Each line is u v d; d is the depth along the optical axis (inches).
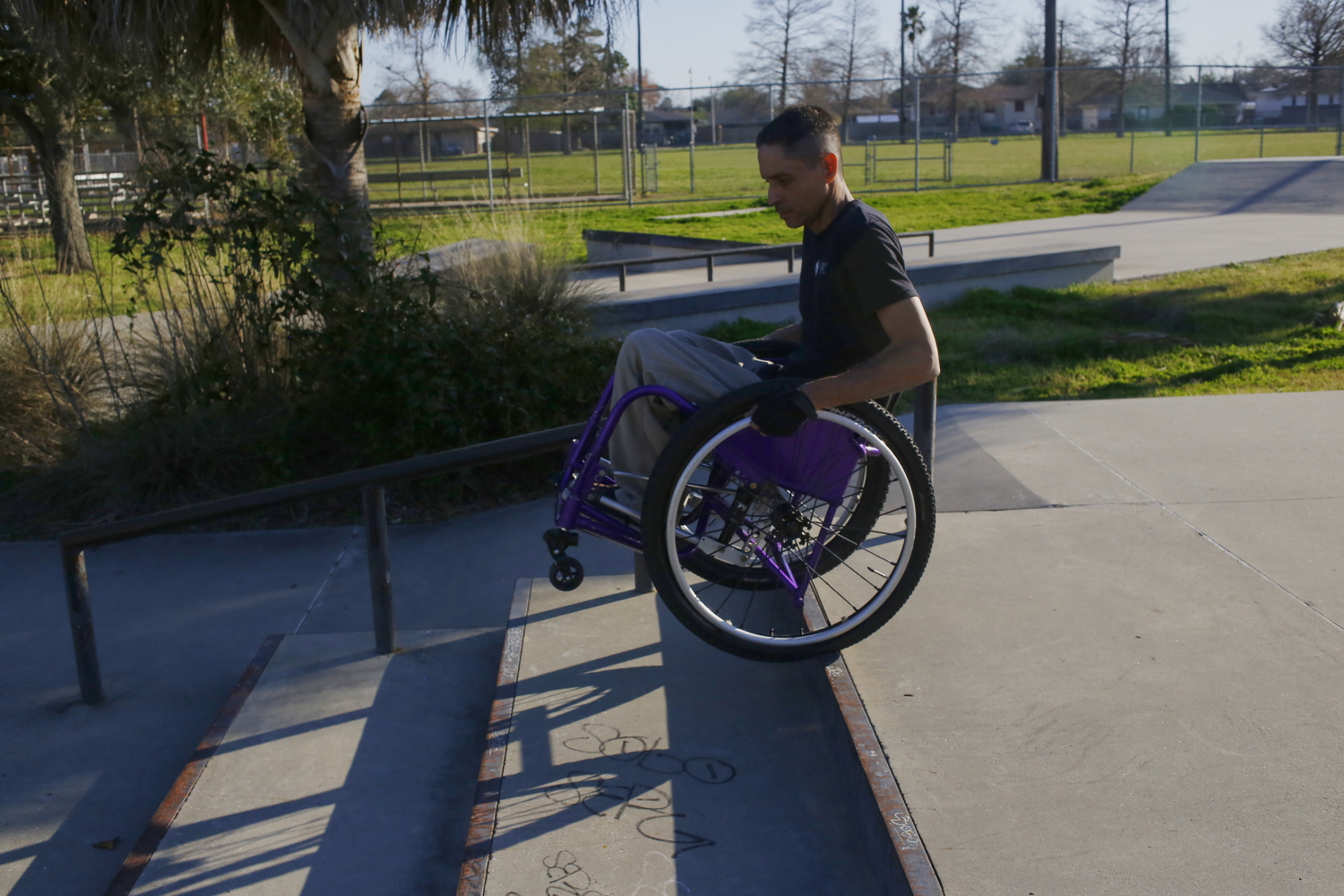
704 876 85.4
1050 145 872.9
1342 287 366.3
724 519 104.6
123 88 535.5
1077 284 408.5
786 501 103.7
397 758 116.7
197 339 237.3
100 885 107.3
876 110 1311.5
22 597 177.8
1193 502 154.6
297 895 95.1
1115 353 297.0
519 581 145.7
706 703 111.9
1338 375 254.1
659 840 89.8
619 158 1141.1
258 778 112.9
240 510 129.9
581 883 84.7
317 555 192.2
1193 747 89.9
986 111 1764.3
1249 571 127.5
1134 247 496.7
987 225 635.5
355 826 104.8
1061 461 180.4
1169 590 122.4
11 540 203.6
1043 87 866.8
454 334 223.1
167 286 250.2
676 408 104.0
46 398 243.1
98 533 134.2
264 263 238.8
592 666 120.5
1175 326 329.1
